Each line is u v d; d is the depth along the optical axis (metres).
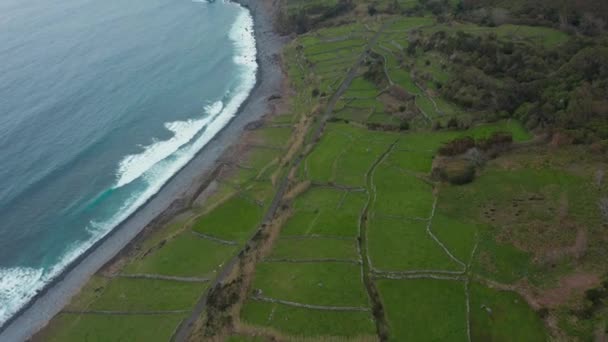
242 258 54.88
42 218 72.25
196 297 51.22
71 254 65.50
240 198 67.81
